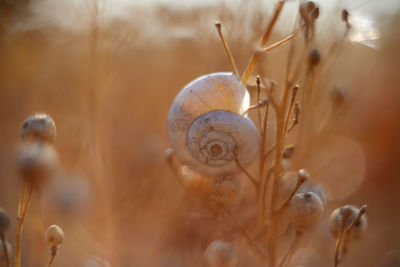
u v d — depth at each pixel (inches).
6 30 9.1
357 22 6.6
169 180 7.5
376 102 12.0
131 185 7.8
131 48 8.2
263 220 5.9
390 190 10.8
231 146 5.6
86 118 7.5
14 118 9.5
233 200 5.9
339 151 9.6
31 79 9.4
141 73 8.9
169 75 8.6
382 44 10.6
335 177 10.0
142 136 8.8
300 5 5.7
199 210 7.0
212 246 6.3
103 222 7.3
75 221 7.3
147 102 9.0
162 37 8.1
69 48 8.8
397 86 12.1
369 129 11.7
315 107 6.8
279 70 6.8
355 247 8.9
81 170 7.6
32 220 7.0
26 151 5.2
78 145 7.9
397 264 8.5
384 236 9.5
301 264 7.1
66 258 7.2
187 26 8.0
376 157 11.3
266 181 5.9
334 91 6.8
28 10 8.9
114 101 9.1
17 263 5.4
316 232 7.5
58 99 8.9
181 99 5.7
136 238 7.5
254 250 6.1
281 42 5.7
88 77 7.5
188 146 5.7
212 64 7.8
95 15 7.2
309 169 7.3
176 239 7.3
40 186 5.3
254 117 6.9
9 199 8.2
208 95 5.6
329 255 7.4
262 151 5.9
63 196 7.2
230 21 7.3
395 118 11.7
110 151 7.9
